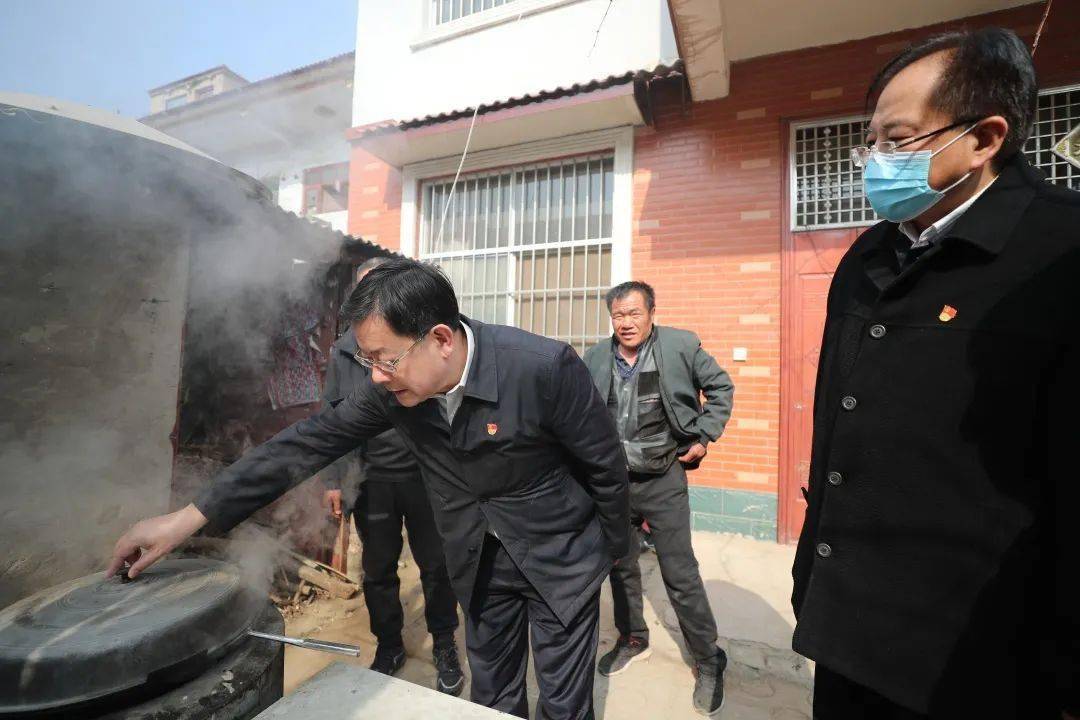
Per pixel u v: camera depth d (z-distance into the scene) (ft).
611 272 13.39
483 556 4.74
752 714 6.52
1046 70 10.03
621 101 11.93
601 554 4.79
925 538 2.95
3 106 4.51
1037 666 2.68
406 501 6.83
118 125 5.30
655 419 6.97
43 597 3.75
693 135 12.65
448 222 15.53
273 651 3.72
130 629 3.25
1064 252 2.70
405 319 3.47
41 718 2.91
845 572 3.24
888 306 3.26
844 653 3.19
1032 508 2.70
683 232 12.65
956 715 2.81
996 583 2.75
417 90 16.12
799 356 11.67
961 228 2.98
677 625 8.51
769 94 12.05
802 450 11.57
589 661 4.68
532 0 14.62
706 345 12.35
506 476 4.26
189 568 4.28
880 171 3.16
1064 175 9.98
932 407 2.97
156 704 3.12
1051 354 2.63
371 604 7.03
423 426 4.25
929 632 2.91
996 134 2.90
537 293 14.34
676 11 9.70
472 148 14.57
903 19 10.74
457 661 7.06
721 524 12.11
